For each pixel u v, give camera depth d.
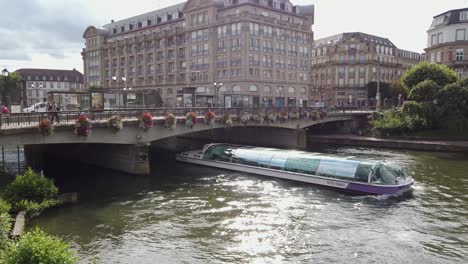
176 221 18.09
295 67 80.06
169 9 93.81
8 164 34.47
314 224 17.83
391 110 56.22
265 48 73.56
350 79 101.56
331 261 13.84
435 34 70.06
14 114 20.66
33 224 17.11
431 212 19.64
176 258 13.95
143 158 28.44
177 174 29.64
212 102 59.75
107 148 31.30
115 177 28.12
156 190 24.30
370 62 100.75
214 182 26.83
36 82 134.62
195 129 32.16
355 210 20.05
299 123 46.06
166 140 47.66
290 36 78.62
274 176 28.42
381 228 17.30
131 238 15.84
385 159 36.97
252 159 30.44
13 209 17.22
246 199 22.23
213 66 75.88
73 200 20.78
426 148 43.72
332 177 25.17
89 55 111.94
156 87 89.62
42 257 8.47
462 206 20.66
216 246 15.14
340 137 53.22
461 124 47.31
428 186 25.19
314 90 107.94
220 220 18.31
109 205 20.70
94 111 25.00
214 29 75.44
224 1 76.88
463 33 64.94
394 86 91.00
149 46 91.88
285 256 14.26
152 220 18.22
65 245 9.12
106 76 107.44
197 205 20.86
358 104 100.50
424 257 14.19
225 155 32.53
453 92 48.25
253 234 16.50
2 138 20.03
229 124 34.94
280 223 17.94
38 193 18.59
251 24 70.81
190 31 80.19
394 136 50.66
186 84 82.12
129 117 28.38
